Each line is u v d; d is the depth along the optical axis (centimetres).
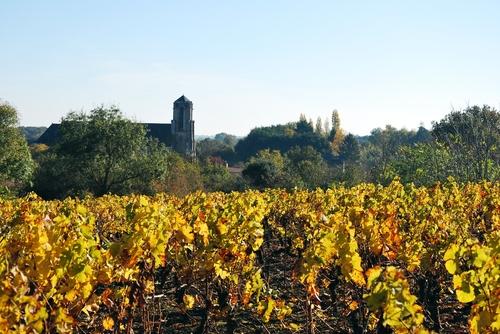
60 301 487
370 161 4725
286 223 1241
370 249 719
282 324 743
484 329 393
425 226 823
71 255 459
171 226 627
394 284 387
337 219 705
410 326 379
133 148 3953
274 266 1222
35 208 1084
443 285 765
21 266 469
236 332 792
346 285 729
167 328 804
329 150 10225
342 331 741
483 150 2306
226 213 734
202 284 820
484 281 402
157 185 3953
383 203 950
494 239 505
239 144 10800
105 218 1303
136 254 530
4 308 403
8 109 3766
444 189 1286
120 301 603
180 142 9575
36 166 3938
